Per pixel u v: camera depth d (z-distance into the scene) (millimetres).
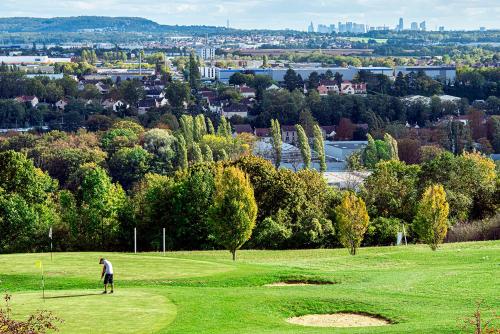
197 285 70875
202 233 130125
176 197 130250
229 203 99562
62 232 129375
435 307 60469
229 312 58250
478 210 149000
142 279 71500
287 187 138500
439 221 104812
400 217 145625
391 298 63281
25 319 53500
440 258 85750
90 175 129125
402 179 153250
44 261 80938
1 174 136375
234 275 73875
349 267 82438
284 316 59375
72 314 55781
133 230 130875
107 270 63344
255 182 139000
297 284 73062
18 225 125688
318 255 108062
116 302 59750
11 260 81750
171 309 57906
